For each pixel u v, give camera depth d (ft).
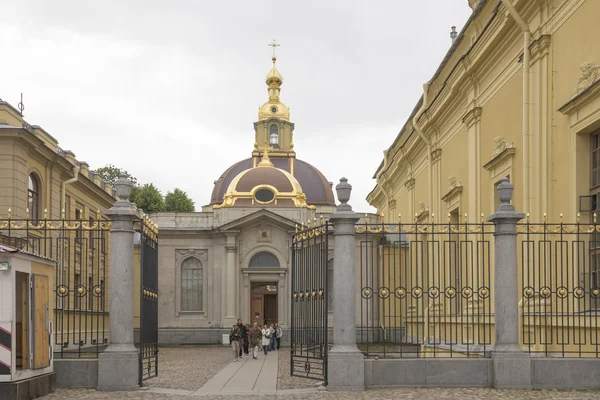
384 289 47.60
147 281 52.75
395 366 45.91
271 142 233.96
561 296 44.62
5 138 87.92
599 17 43.62
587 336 46.03
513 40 57.82
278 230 151.33
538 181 51.31
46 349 44.70
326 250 47.37
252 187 155.12
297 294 53.83
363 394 43.65
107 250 118.01
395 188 123.65
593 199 46.44
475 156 68.49
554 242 48.93
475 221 68.03
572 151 47.14
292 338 53.98
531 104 52.47
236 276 149.69
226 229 148.97
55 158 100.07
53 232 95.30
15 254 40.27
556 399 40.68
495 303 45.75
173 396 44.68
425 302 87.86
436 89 88.43
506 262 45.37
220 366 84.23
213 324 149.79
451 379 45.60
